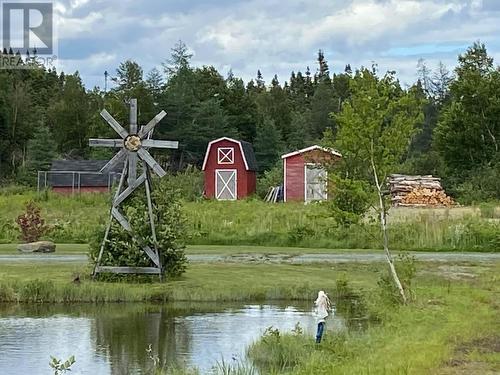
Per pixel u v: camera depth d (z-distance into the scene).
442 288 22.11
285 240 37.53
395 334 15.18
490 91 71.00
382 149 20.47
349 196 21.11
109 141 25.80
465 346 13.62
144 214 25.45
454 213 42.41
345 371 11.61
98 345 16.94
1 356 15.84
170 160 93.56
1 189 66.75
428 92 113.06
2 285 23.08
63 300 22.89
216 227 39.00
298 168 58.38
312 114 126.19
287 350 15.14
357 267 28.95
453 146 70.75
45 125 106.12
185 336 17.83
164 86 103.56
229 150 64.38
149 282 24.97
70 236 38.50
